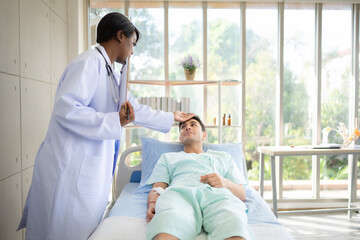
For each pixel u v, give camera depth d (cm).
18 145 172
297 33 311
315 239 239
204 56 306
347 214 298
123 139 305
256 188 314
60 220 122
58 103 118
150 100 275
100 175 128
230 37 309
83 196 124
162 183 171
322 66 312
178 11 305
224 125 278
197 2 304
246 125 312
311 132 314
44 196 122
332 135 315
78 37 275
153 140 225
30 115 189
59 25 249
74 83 119
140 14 302
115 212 154
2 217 154
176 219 112
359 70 313
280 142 310
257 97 312
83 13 296
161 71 306
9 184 161
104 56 133
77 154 123
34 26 196
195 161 171
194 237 118
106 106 138
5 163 155
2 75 152
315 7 310
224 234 108
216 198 133
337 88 314
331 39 312
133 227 131
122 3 300
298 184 316
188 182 156
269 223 145
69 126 119
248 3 307
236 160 214
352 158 292
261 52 310
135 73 304
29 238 125
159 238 106
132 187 207
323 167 317
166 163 179
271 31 310
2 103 152
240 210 125
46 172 122
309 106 313
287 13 309
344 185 318
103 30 136
